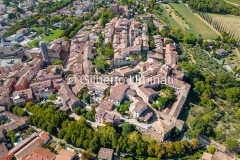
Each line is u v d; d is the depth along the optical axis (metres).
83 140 170.25
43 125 182.75
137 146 166.25
